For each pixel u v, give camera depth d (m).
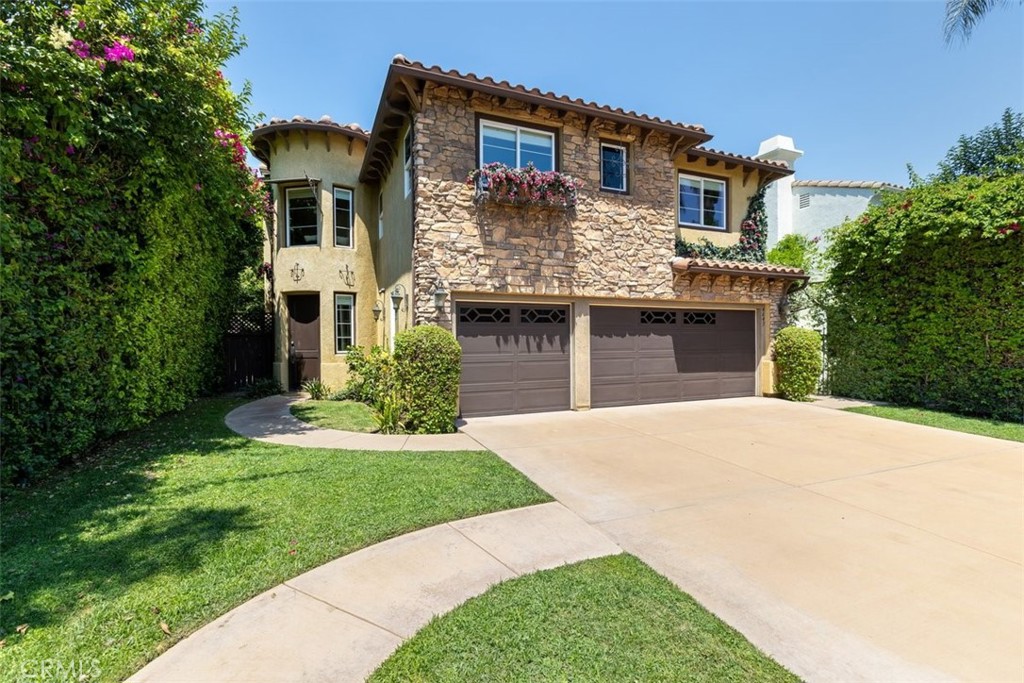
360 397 11.67
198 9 7.49
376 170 12.74
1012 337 9.12
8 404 4.96
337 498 4.68
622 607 3.02
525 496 4.89
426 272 8.60
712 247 11.95
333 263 13.36
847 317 12.21
